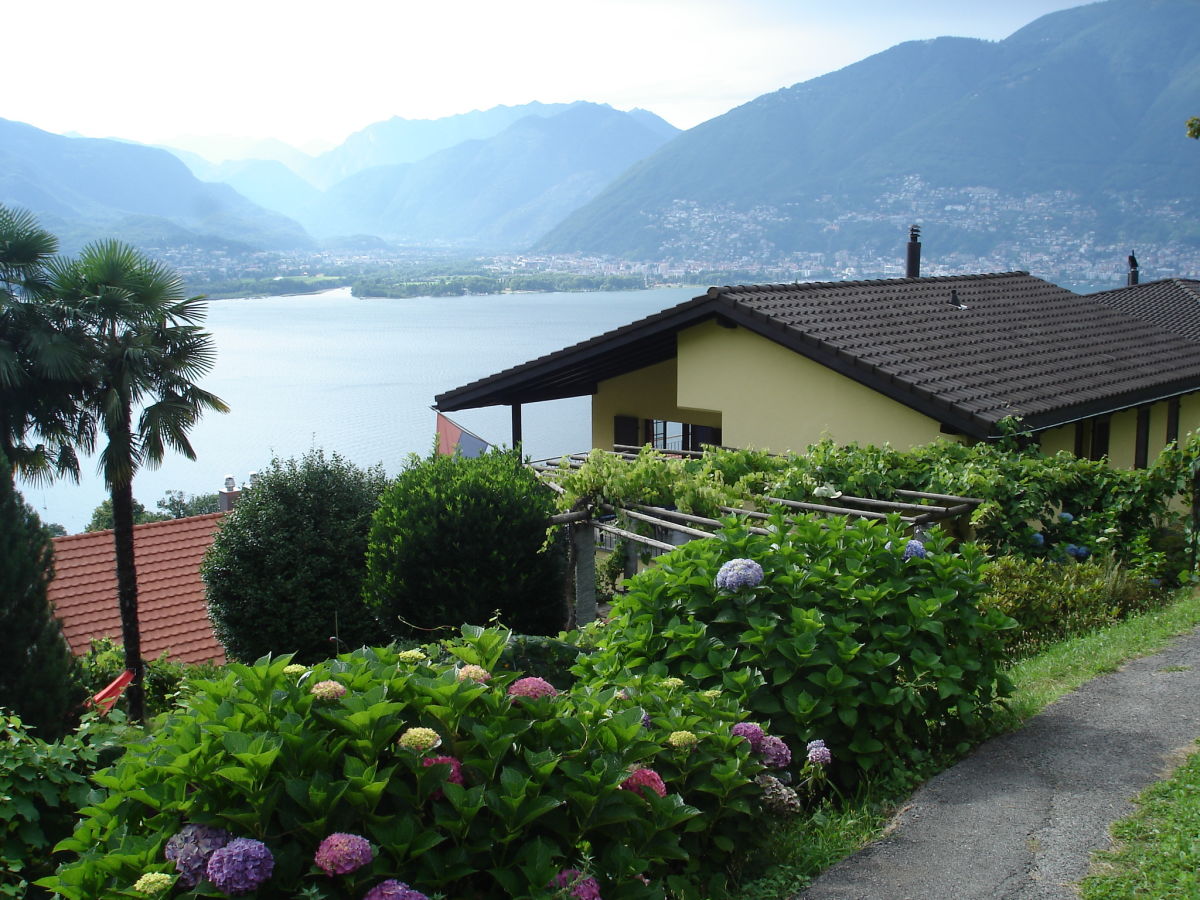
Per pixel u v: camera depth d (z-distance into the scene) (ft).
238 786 10.16
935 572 18.28
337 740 10.91
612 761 11.62
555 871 10.46
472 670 12.32
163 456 58.75
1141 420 58.49
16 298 57.31
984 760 17.22
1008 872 13.35
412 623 35.81
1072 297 68.74
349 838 9.86
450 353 499.10
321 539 49.83
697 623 16.65
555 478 37.04
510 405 62.54
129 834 10.74
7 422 57.67
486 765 11.18
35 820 16.24
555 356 54.49
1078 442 51.57
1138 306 95.25
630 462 36.65
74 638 55.72
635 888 11.10
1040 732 18.38
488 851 10.80
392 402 360.89
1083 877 13.11
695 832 12.98
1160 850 13.55
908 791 16.22
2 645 29.01
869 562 18.38
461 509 35.29
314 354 528.22
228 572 49.29
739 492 32.17
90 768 17.44
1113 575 31.48
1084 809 15.07
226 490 92.73
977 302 60.54
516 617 35.96
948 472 34.45
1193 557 35.68
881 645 17.16
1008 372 46.21
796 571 17.47
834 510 29.91
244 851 9.58
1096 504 36.60
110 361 57.82
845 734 16.38
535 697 12.18
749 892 13.09
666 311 49.70
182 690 14.56
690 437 59.36
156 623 57.98
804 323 46.11
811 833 14.67
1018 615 27.43
